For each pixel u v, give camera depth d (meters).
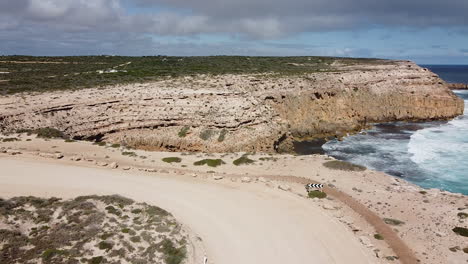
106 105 56.34
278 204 31.73
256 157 46.97
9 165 36.66
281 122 66.62
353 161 54.94
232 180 37.50
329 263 23.11
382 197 34.75
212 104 59.50
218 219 27.89
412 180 45.59
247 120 57.88
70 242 21.83
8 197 27.20
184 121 56.66
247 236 25.62
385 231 28.38
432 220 30.19
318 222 28.69
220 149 54.09
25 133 48.31
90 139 52.81
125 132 54.69
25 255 20.16
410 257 24.84
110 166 39.44
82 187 31.64
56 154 41.19
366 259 24.02
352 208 32.38
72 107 54.84
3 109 50.88
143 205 28.11
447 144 62.22
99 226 23.89
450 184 43.66
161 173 38.81
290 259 23.19
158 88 66.12
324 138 69.12
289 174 40.91
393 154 57.88
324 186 37.22
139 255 21.48
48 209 25.36
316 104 75.62
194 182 36.28
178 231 24.69
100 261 20.38
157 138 54.47
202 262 21.84
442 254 25.34
